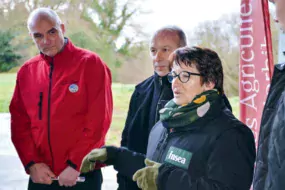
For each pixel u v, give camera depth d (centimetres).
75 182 211
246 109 231
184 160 130
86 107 219
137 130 192
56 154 215
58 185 218
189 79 136
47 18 214
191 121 134
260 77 225
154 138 155
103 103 218
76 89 216
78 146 213
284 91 114
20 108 229
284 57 225
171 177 124
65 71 219
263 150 120
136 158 155
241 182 122
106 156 158
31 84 223
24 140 223
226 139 126
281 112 110
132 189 192
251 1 228
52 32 215
